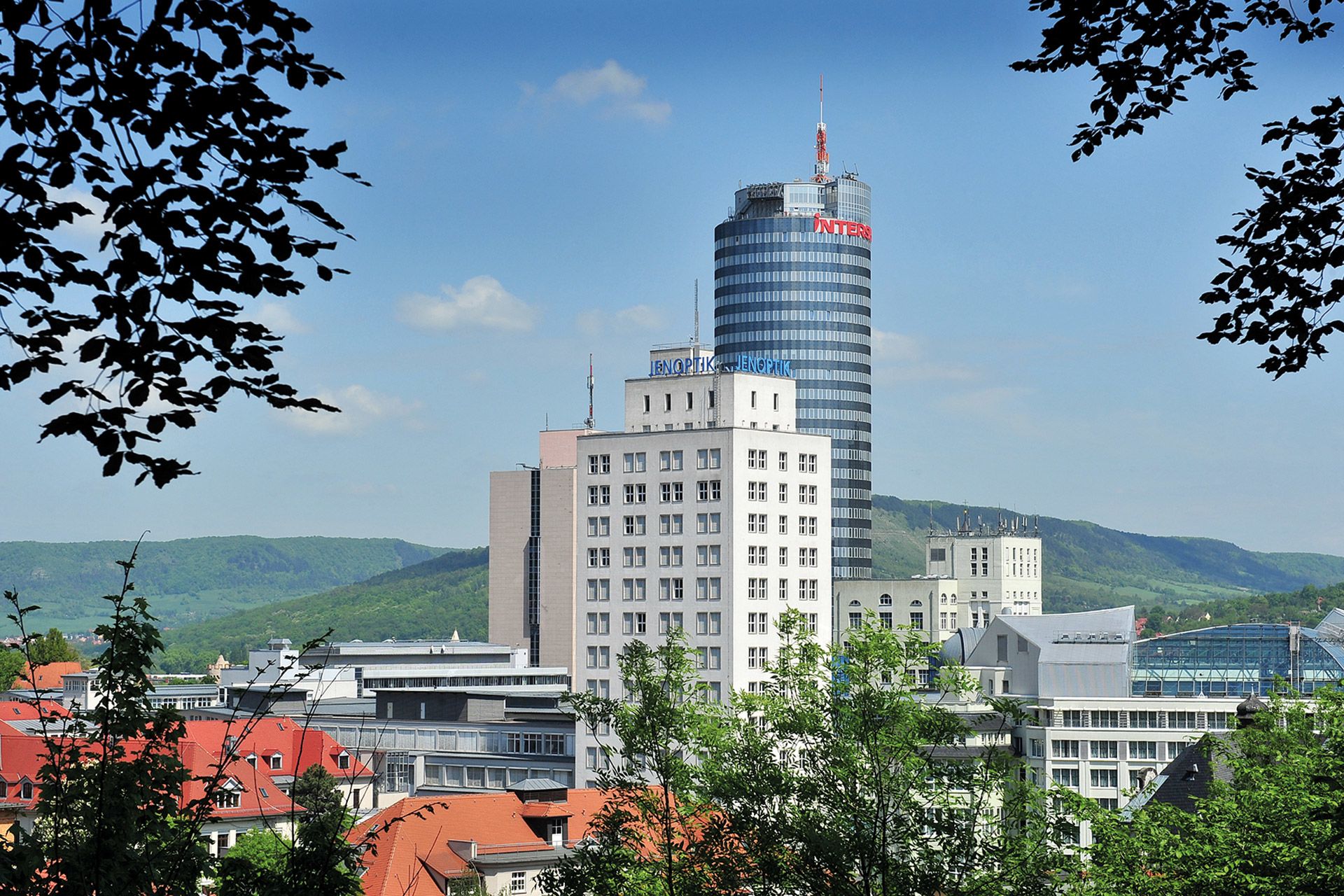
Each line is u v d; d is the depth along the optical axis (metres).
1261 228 29.25
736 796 57.41
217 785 31.78
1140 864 64.38
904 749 55.47
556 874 72.19
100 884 28.98
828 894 54.31
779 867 55.47
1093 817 66.00
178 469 22.08
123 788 30.44
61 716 31.27
